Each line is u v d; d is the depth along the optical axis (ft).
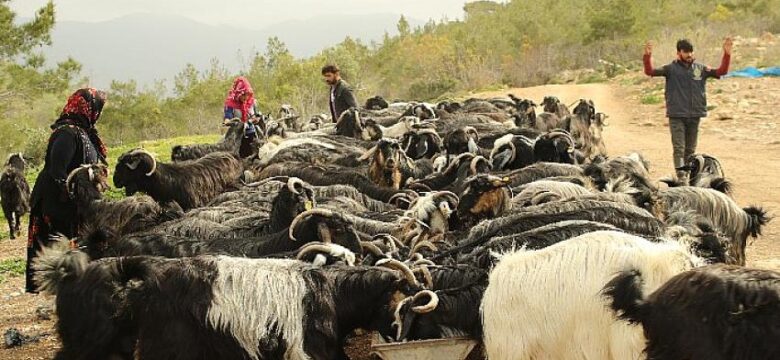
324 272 20.97
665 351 15.05
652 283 17.80
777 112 79.46
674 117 46.03
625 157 37.99
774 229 38.24
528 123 59.06
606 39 165.89
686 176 38.09
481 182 28.40
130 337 20.48
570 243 19.63
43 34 85.71
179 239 25.95
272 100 130.21
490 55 158.51
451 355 20.67
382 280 21.18
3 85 85.20
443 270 22.57
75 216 30.25
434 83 147.84
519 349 19.38
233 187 39.32
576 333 18.76
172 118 157.38
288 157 44.24
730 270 14.94
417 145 45.73
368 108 74.13
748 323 14.12
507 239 23.21
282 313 19.83
